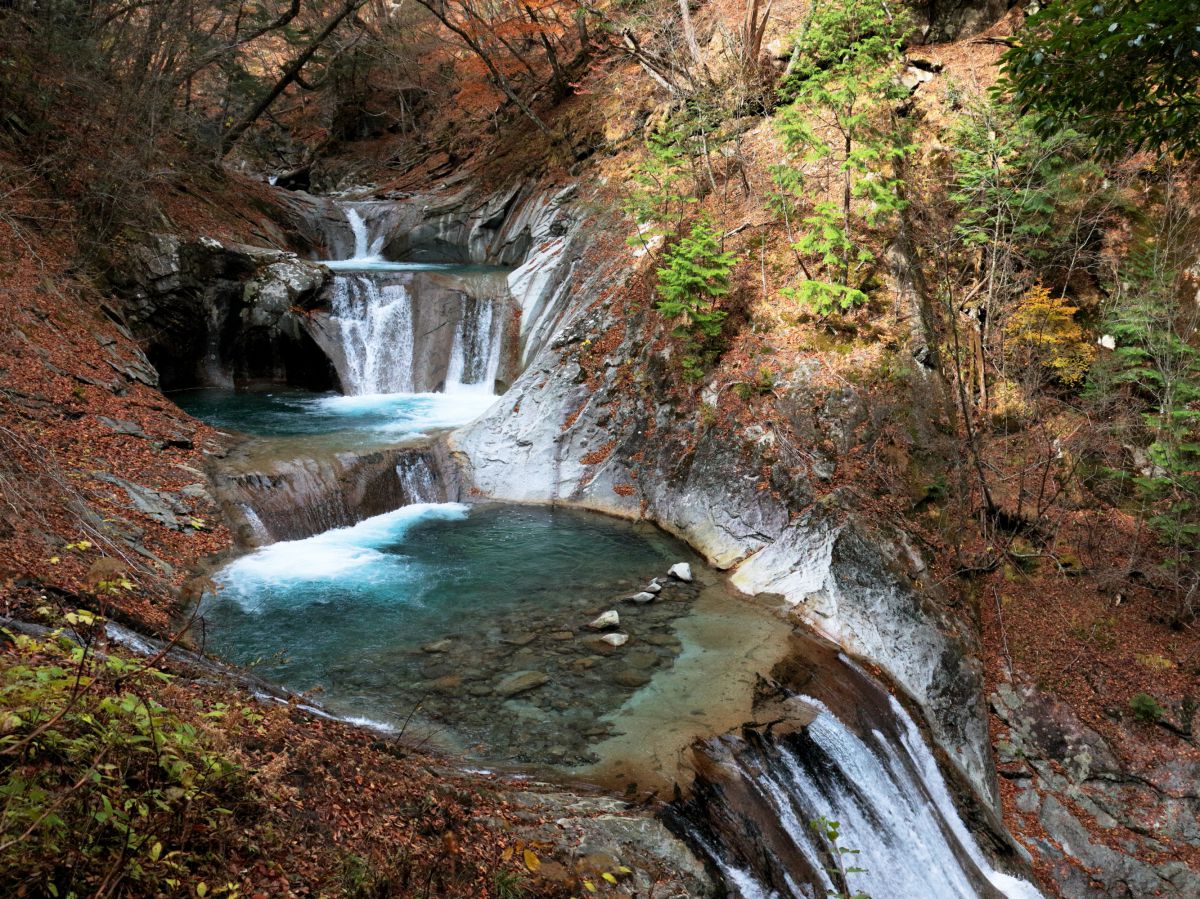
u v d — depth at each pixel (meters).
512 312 18.36
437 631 9.17
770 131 15.68
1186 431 10.88
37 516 7.60
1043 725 9.83
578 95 23.61
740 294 13.79
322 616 9.31
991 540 11.59
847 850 5.89
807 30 14.00
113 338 14.18
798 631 9.75
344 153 35.34
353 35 28.17
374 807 4.73
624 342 14.55
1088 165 12.22
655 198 14.67
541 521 13.19
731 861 5.96
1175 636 10.59
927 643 9.90
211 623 8.75
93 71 16.27
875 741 8.34
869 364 12.27
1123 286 12.59
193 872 3.40
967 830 8.55
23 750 3.16
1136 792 9.31
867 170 12.86
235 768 4.11
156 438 11.59
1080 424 12.27
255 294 17.92
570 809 5.80
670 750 7.03
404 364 19.00
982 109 12.89
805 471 11.48
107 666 3.91
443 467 14.13
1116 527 11.70
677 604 10.34
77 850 3.00
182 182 19.89
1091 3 5.54
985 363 13.14
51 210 14.79
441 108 33.56
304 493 12.02
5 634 4.77
